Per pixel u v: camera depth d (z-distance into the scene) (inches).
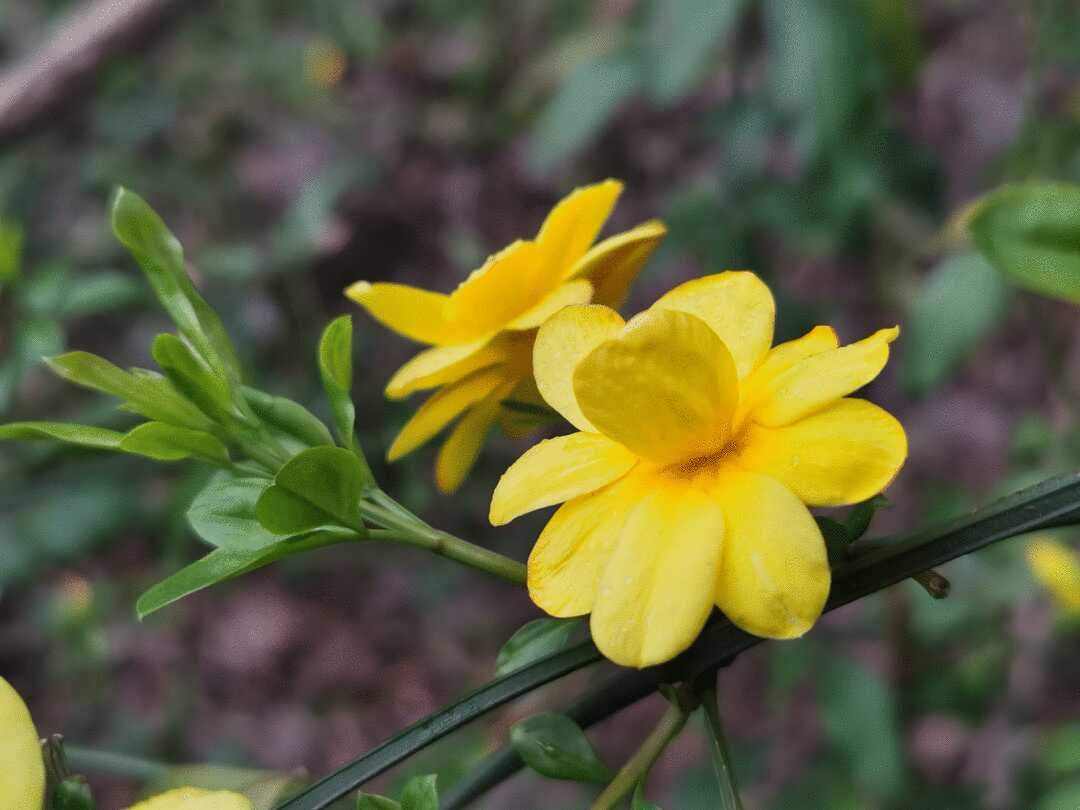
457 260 19.3
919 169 13.9
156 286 5.3
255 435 5.3
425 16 23.4
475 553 5.0
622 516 4.4
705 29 13.1
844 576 4.5
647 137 19.9
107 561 18.9
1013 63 19.1
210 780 5.1
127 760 6.6
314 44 22.2
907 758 12.9
